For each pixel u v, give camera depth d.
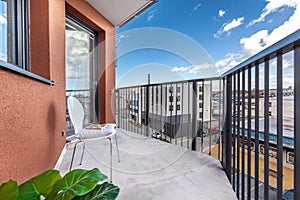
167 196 1.35
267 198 0.93
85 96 3.55
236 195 1.37
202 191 1.42
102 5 3.38
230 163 1.66
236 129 1.50
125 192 1.40
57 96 2.14
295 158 0.65
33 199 0.65
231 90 1.71
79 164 1.96
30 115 1.23
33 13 1.99
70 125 2.77
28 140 1.19
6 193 0.60
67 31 3.13
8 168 0.92
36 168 1.33
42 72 1.99
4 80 0.89
